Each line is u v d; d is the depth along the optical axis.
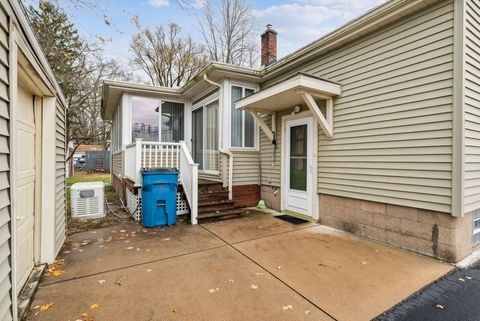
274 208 6.41
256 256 3.46
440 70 3.30
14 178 1.82
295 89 4.37
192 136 8.38
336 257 3.43
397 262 3.27
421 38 3.51
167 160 5.95
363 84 4.27
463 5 3.10
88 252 3.59
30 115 2.96
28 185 2.87
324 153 5.02
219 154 6.58
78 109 13.43
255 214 5.97
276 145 6.34
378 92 4.05
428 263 3.24
